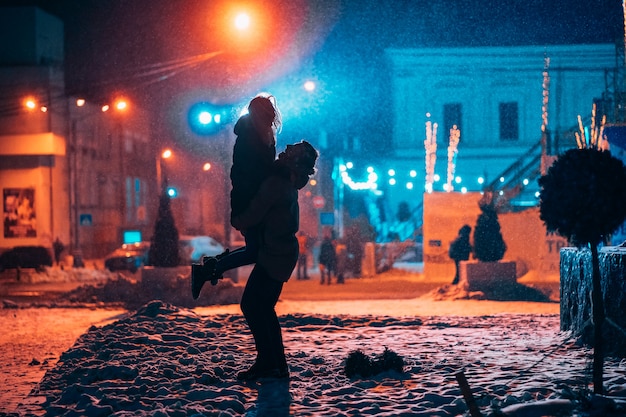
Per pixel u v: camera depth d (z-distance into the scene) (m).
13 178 45.59
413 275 32.59
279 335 7.20
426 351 8.62
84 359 8.81
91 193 51.88
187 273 21.28
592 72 54.12
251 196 6.83
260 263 6.92
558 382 6.30
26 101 43.22
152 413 5.82
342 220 50.22
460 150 55.59
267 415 5.81
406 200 56.00
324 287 27.50
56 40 49.97
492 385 6.41
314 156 6.93
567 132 31.36
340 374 7.27
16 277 33.78
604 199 5.68
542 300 20.78
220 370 7.43
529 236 27.59
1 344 12.77
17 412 6.61
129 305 20.14
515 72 55.22
